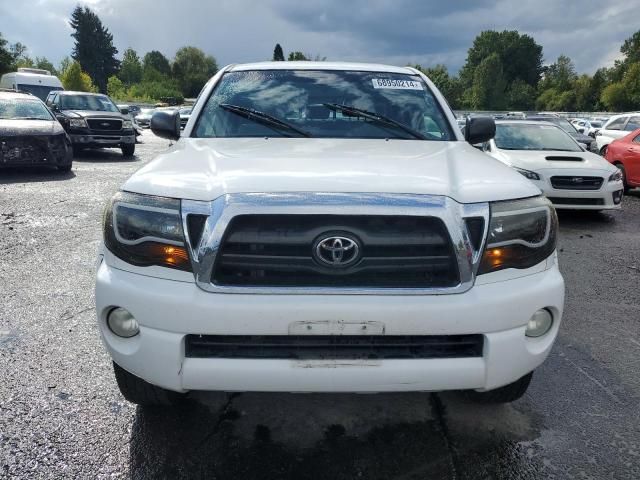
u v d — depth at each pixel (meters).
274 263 2.23
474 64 130.38
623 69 98.62
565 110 102.69
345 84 3.89
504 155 9.14
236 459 2.57
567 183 8.59
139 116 39.97
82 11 115.56
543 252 2.42
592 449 2.69
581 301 4.94
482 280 2.28
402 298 2.21
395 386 2.26
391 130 3.54
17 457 2.54
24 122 11.97
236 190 2.26
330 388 2.26
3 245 6.26
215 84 3.88
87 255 5.92
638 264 6.30
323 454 2.62
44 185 10.75
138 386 2.70
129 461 2.54
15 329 3.95
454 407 3.03
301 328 2.19
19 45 91.88
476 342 2.31
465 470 2.52
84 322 4.10
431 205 2.25
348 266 2.23
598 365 3.61
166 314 2.21
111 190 10.32
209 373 2.24
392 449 2.66
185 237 2.24
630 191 13.19
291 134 3.44
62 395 3.08
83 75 70.06
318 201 2.21
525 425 2.88
